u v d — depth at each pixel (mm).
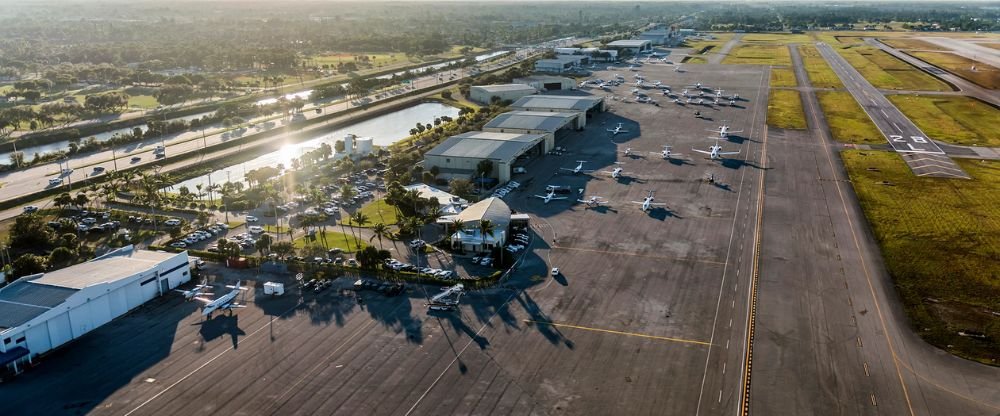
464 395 90688
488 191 186000
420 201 165875
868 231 151875
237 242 151375
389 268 133125
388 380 94562
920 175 197625
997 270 129625
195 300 122500
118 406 89375
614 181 194750
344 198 183750
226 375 96562
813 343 103125
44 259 135000
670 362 98000
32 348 102312
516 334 106938
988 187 184875
